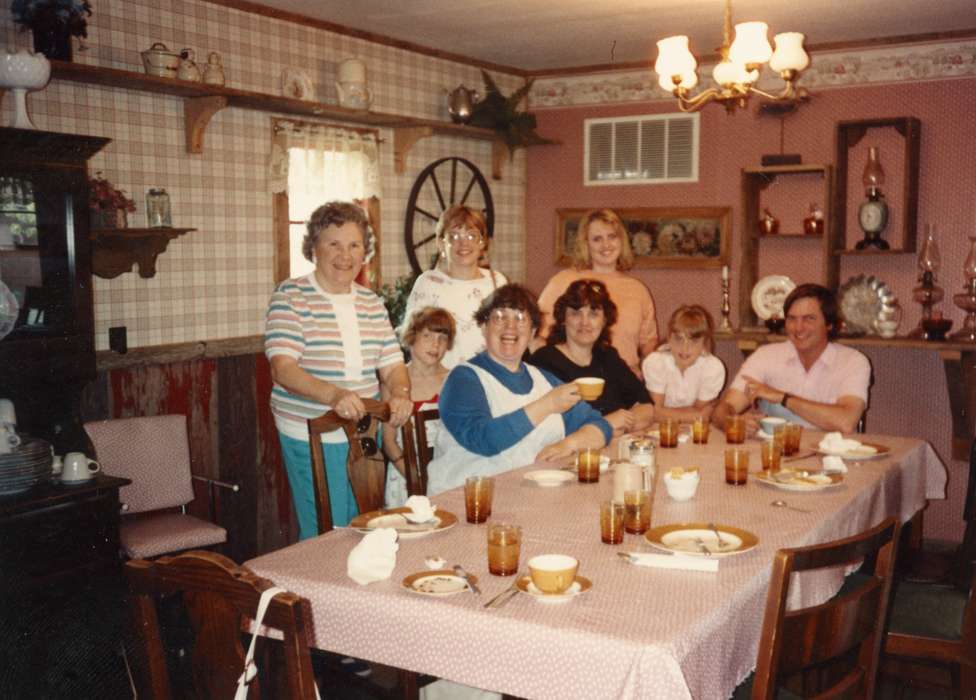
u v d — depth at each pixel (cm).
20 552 272
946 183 444
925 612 244
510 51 486
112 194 331
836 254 452
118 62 343
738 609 165
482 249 360
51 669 272
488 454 255
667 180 515
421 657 161
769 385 348
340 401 255
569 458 272
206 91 349
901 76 449
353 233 294
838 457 274
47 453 286
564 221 546
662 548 185
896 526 173
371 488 258
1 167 267
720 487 245
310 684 125
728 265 503
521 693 151
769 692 151
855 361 336
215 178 383
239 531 409
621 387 326
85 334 294
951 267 447
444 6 390
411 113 474
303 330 294
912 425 458
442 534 201
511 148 506
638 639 143
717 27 426
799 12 395
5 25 306
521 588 164
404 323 342
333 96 429
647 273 528
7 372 276
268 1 387
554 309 317
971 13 397
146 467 342
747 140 491
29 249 280
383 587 169
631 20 412
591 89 530
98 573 291
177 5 362
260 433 413
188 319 377
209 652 136
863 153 459
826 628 159
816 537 208
